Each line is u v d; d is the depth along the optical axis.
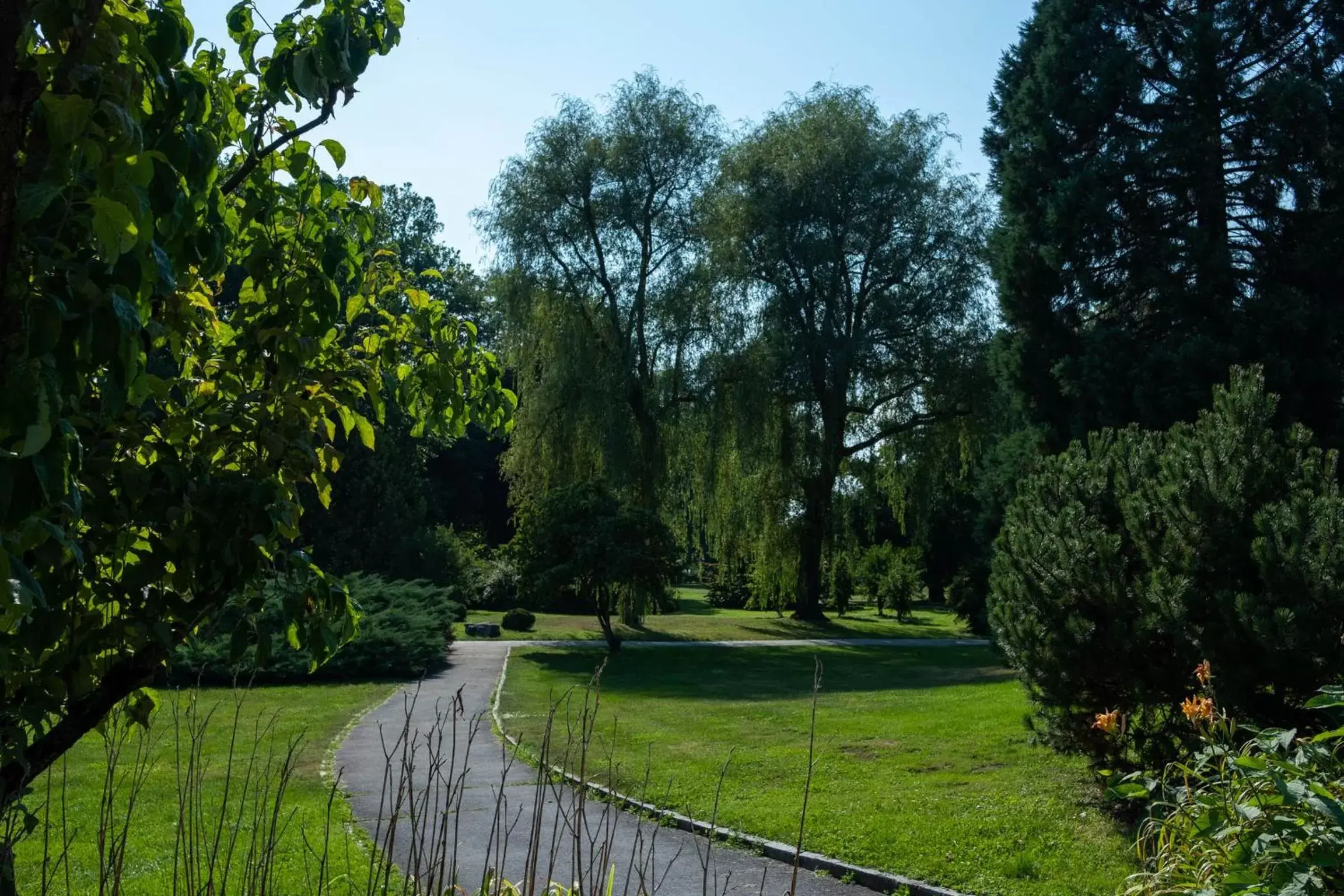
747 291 28.08
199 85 2.59
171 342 3.18
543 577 24.17
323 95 3.22
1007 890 6.30
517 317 27.17
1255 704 6.88
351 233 3.76
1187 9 17.62
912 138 28.73
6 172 1.84
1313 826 3.52
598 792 8.88
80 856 6.97
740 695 17.52
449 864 6.66
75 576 2.64
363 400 4.11
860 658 24.83
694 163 28.53
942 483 30.47
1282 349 15.17
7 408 1.77
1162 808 5.40
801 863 7.08
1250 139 16.41
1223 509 7.12
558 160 27.77
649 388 27.61
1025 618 8.04
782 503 30.27
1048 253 16.94
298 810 8.23
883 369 29.09
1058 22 18.36
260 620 3.06
